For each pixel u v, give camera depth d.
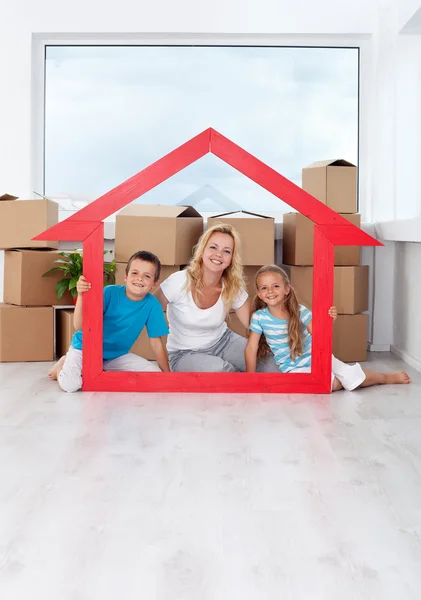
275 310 2.99
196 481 1.83
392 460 2.01
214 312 3.05
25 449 2.09
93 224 2.88
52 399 2.76
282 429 2.34
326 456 2.05
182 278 3.04
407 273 3.79
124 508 1.65
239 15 4.01
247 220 3.30
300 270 3.55
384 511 1.64
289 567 1.37
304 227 3.51
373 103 4.12
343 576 1.33
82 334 2.90
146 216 3.31
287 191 2.90
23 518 1.59
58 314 3.78
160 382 2.92
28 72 4.03
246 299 3.07
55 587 1.28
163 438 2.22
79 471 1.90
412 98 3.91
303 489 1.78
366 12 4.03
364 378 2.96
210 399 2.79
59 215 4.25
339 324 3.67
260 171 2.90
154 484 1.80
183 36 4.07
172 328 3.10
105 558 1.40
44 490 1.76
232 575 1.33
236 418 2.48
